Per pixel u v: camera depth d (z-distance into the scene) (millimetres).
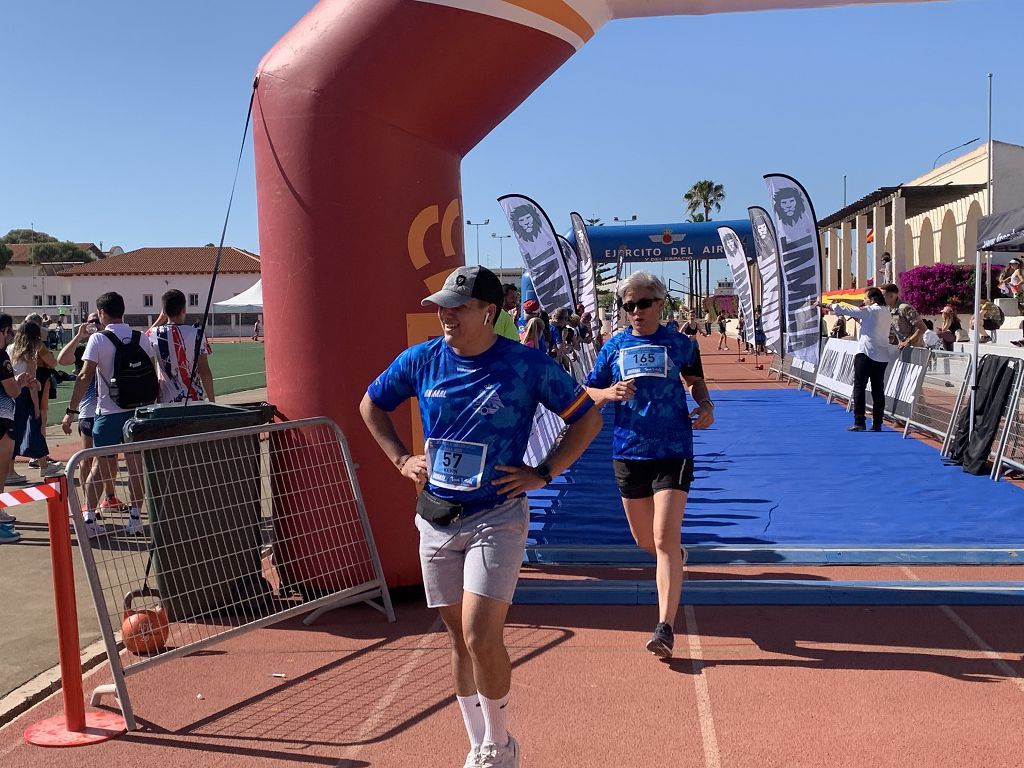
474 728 3393
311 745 3686
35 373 9773
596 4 5512
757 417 15102
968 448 9828
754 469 10219
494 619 3131
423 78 5105
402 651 4711
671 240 32156
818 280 17391
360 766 3510
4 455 7617
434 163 5426
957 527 7246
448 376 3275
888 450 11297
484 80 5234
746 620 5082
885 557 6324
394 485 5430
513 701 4059
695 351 4906
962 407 10172
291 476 5418
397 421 5445
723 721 3814
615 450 4938
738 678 4266
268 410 5375
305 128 5188
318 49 5160
